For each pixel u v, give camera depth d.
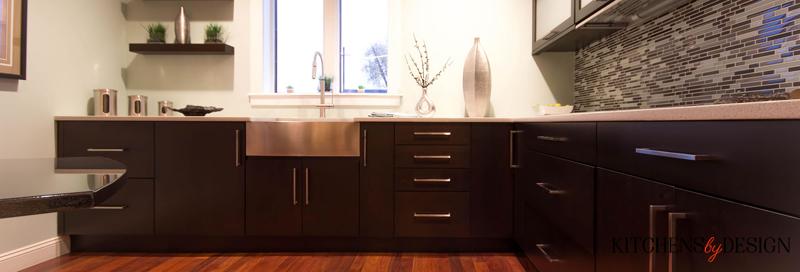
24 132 1.98
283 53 2.95
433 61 2.69
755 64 1.22
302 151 2.16
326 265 2.01
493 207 2.17
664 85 1.68
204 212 2.16
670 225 0.83
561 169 1.53
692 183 0.80
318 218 2.18
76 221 2.17
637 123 1.00
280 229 2.17
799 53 1.08
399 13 2.70
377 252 2.23
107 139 2.15
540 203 1.77
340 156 2.17
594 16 1.75
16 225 1.94
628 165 1.05
